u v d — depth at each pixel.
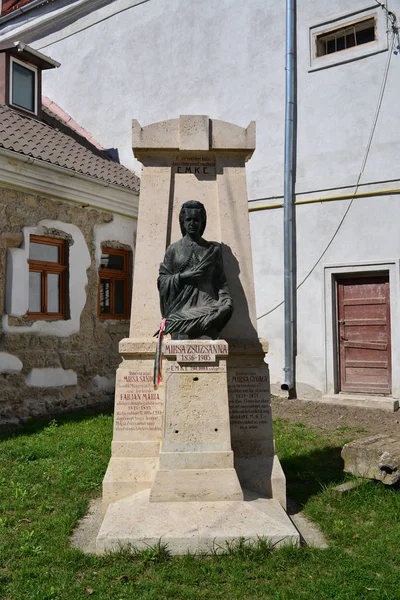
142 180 5.51
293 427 8.41
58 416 9.30
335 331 10.68
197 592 3.48
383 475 5.32
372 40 10.78
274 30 11.67
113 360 11.08
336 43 11.16
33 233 9.37
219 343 4.70
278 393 11.04
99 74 14.68
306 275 10.92
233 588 3.52
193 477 4.53
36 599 3.36
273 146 11.48
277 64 11.58
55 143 11.05
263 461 5.04
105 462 6.29
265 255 11.41
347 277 10.70
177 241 5.21
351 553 4.04
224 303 4.90
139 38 13.94
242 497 4.50
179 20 13.20
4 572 3.75
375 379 10.36
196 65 12.85
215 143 5.48
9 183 8.94
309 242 10.91
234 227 5.45
